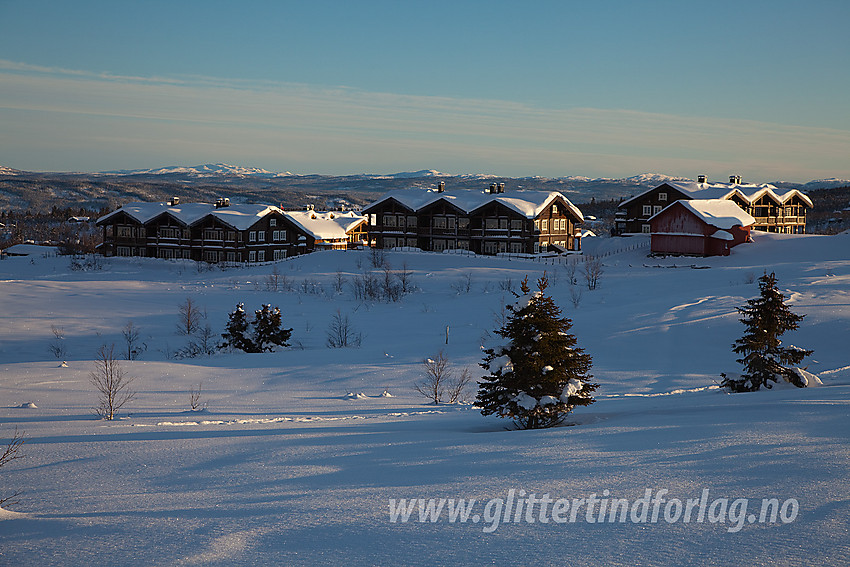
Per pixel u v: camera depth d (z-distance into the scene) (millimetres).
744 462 8203
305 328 44719
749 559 5188
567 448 10180
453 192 99812
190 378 27875
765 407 13000
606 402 19312
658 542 5680
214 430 15312
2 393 24000
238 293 59656
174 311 51094
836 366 26156
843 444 8820
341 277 66875
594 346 32156
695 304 39406
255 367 30531
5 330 43188
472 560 5465
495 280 61781
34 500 8328
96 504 7891
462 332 40625
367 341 39781
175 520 6855
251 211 100750
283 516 6895
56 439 13742
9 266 86500
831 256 72812
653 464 8508
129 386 25875
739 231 81438
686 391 22641
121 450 12055
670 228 81688
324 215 122000
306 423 16750
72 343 40188
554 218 92000
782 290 42031
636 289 52156
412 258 79125
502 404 15641
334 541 6031
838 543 5410
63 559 5711
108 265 87062
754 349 20875
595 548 5609
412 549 5770
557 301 48688
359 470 9461
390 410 20672
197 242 98500
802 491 6820
